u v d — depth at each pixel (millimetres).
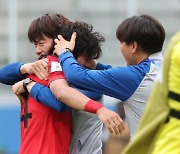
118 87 11562
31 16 31828
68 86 11633
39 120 12102
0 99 28969
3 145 26766
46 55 12383
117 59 31500
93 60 13211
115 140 19562
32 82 12227
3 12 31594
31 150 12070
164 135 9539
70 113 12445
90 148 12461
